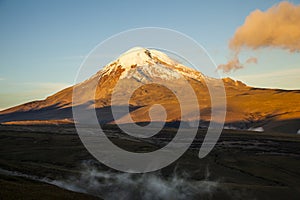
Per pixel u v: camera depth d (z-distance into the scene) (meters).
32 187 63.78
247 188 102.00
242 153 192.00
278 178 136.12
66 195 62.50
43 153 153.75
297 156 189.12
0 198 51.78
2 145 178.62
